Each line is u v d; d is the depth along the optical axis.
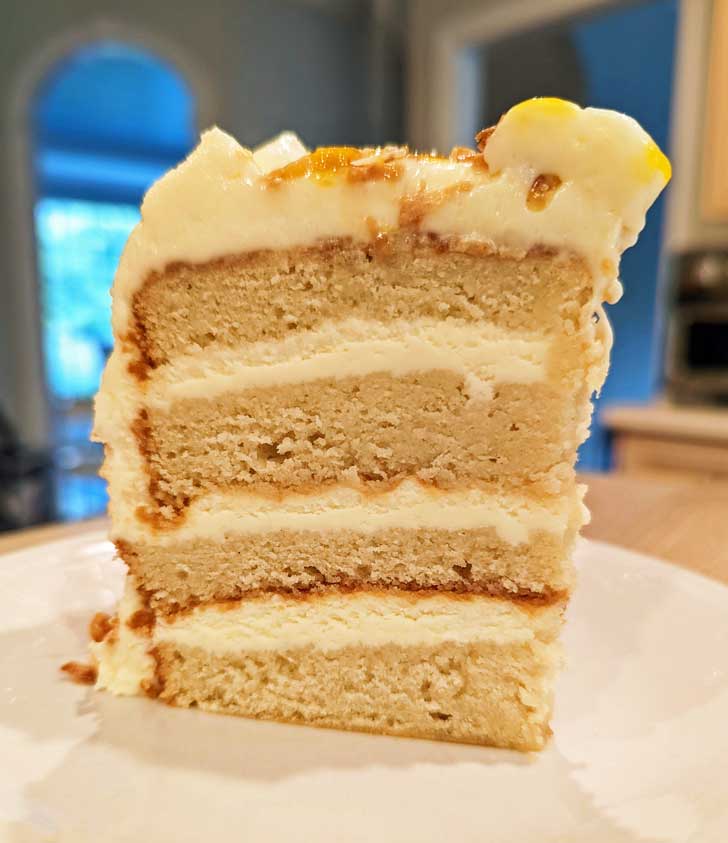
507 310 0.13
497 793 0.12
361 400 0.14
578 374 0.13
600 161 0.12
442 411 0.14
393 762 0.13
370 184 0.13
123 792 0.12
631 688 0.14
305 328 0.14
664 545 0.22
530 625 0.14
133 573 0.15
